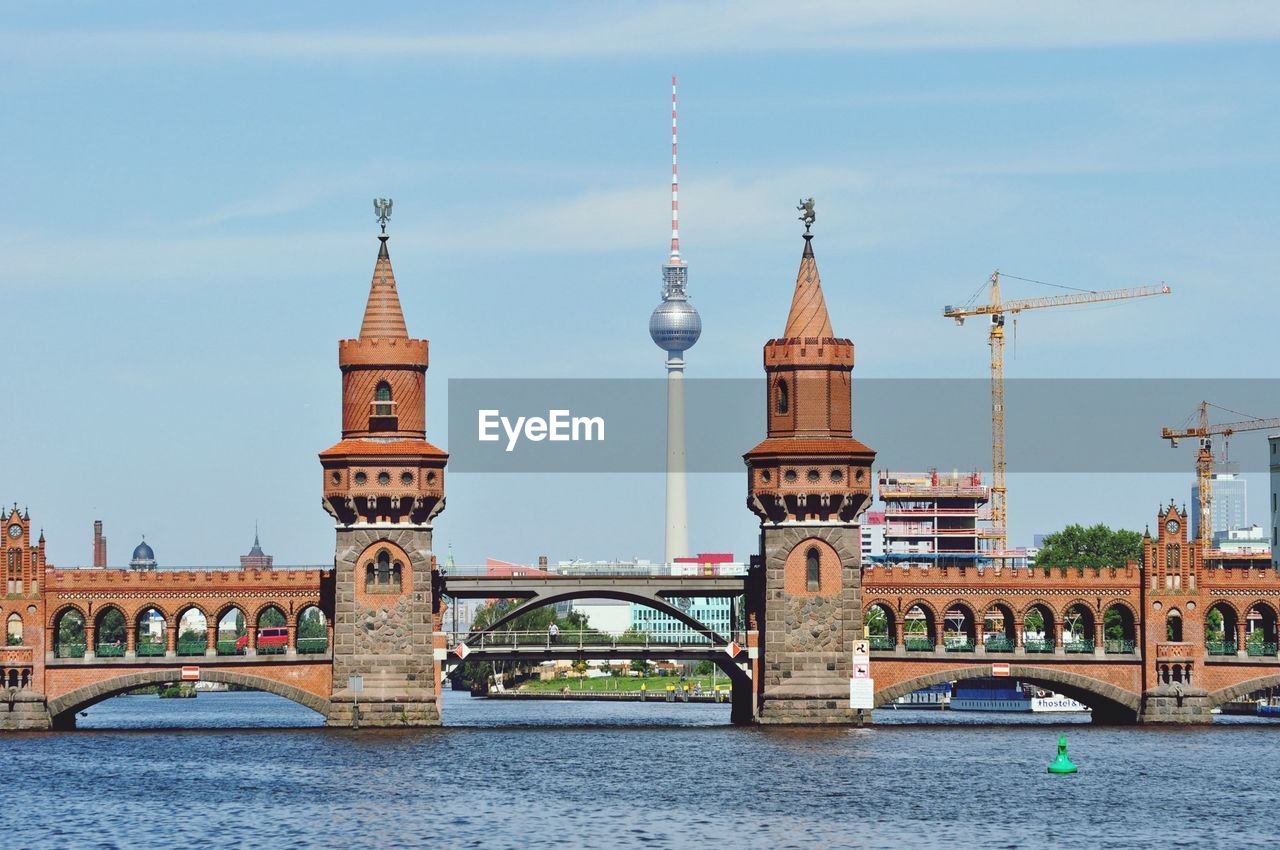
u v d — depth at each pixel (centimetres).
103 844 17862
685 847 17625
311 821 19000
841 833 18350
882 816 19275
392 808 19775
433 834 18288
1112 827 18688
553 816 19262
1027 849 17600
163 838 18138
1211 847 17700
